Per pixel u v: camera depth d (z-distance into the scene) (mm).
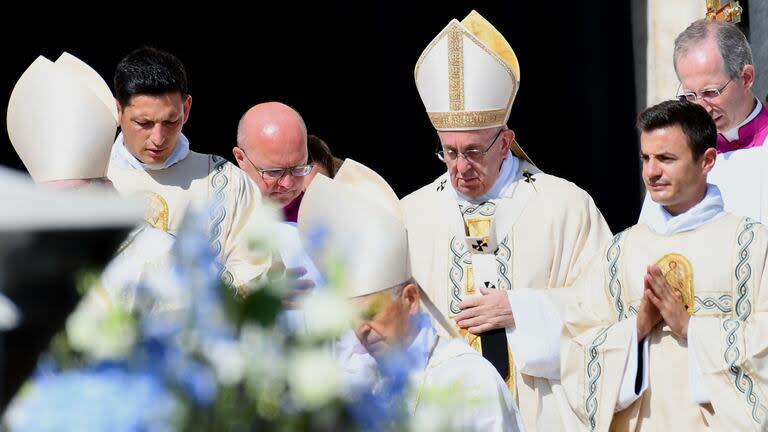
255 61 31469
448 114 17688
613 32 28406
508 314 16984
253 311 6043
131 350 5805
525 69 29641
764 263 14859
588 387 15422
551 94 29500
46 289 5531
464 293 17781
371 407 6176
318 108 31516
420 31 31172
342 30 31312
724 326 14648
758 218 17500
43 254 5457
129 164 17969
